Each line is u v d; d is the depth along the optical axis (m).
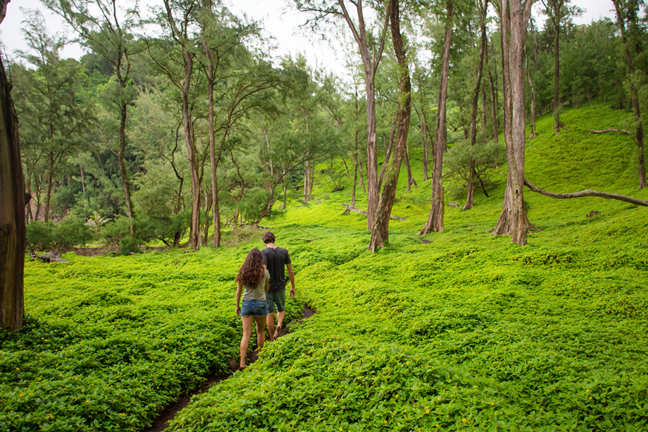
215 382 5.60
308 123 38.72
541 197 27.84
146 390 4.68
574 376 3.92
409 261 13.59
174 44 21.39
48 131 26.41
